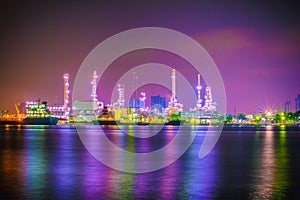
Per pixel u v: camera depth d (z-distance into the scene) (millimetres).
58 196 31125
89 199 30078
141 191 32969
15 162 54281
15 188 34281
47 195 31484
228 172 44281
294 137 134750
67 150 75500
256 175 41844
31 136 134750
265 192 32625
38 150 75312
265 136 143750
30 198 30547
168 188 34250
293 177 40344
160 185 35719
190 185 35750
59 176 40969
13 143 97062
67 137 127875
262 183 36750
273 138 127062
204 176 41188
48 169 46656
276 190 33500
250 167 48812
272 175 41906
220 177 40500
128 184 36188
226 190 33469
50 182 37188
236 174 42594
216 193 32219
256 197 30781
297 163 53094
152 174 42625
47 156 63031
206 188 34312
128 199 30078
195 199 30109
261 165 50875
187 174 42656
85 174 42438
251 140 115000
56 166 49625
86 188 34188
